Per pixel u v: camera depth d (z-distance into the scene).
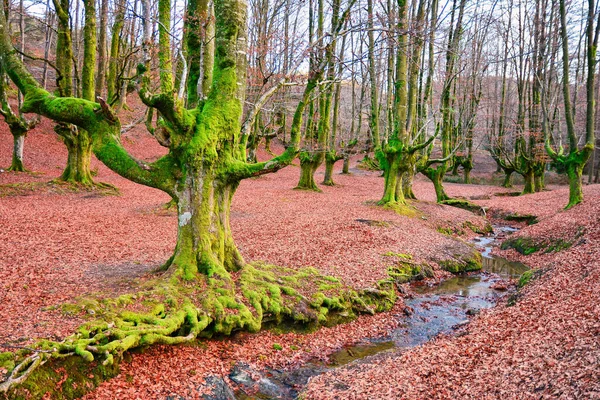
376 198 27.00
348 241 15.76
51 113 9.34
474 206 28.06
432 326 10.89
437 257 15.70
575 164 22.30
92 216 17.31
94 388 6.87
